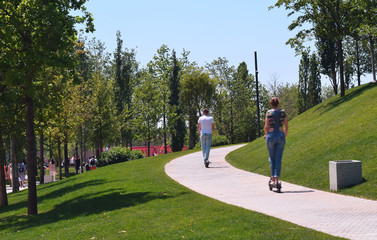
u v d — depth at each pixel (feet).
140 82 190.29
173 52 179.63
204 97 176.55
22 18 37.68
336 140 43.37
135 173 54.44
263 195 29.40
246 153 62.64
